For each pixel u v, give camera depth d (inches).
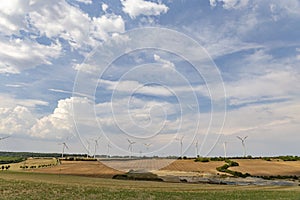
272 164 3255.4
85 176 1819.6
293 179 2327.8
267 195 1264.8
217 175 2303.2
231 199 1137.4
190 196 1173.7
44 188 1195.9
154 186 1455.5
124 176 1721.2
